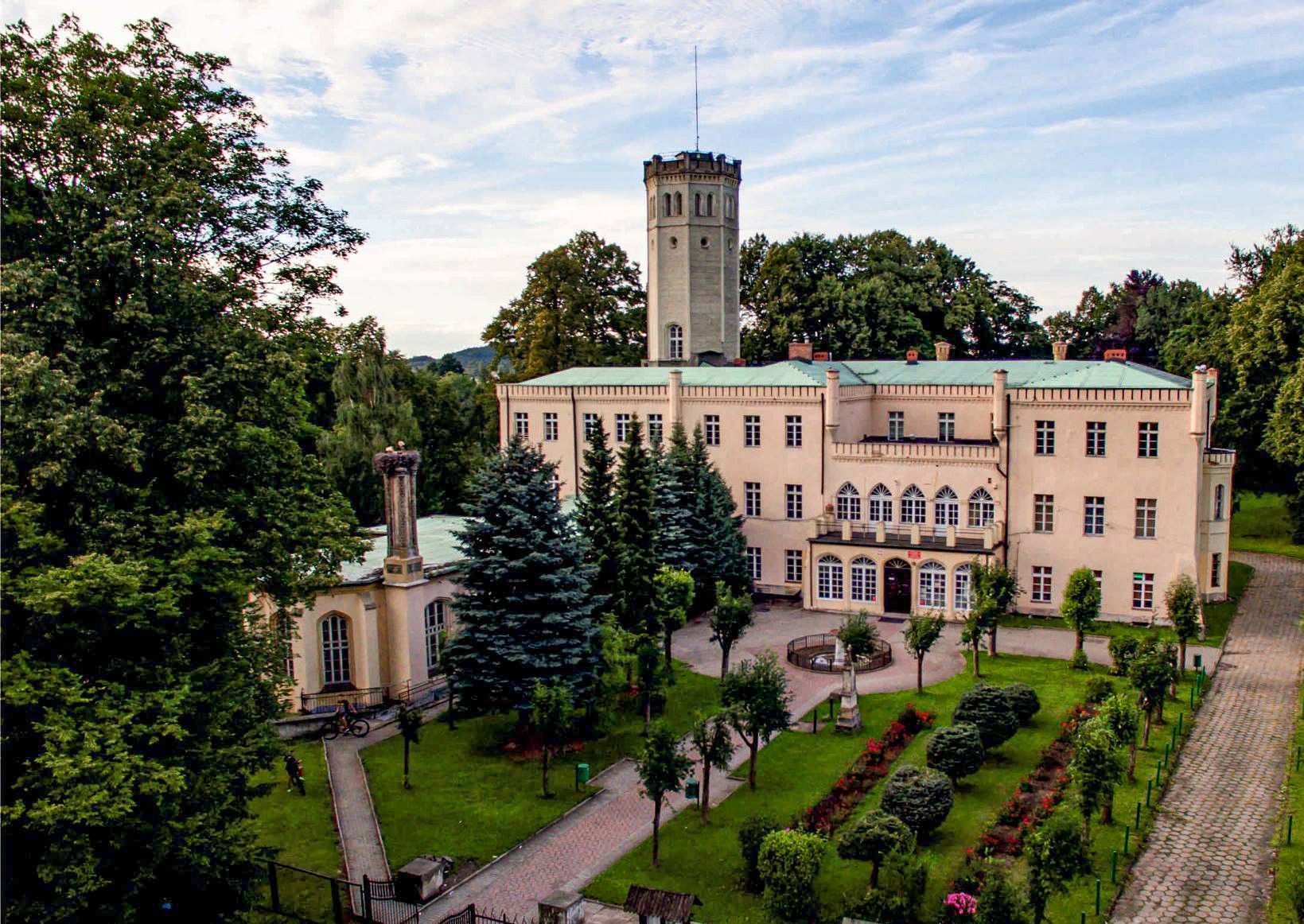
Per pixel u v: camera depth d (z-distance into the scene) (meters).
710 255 87.25
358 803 38.06
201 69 35.41
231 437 28.84
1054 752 40.09
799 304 104.00
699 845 34.25
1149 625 58.62
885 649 55.19
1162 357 106.94
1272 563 72.75
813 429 66.94
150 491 27.31
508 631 42.50
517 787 39.38
